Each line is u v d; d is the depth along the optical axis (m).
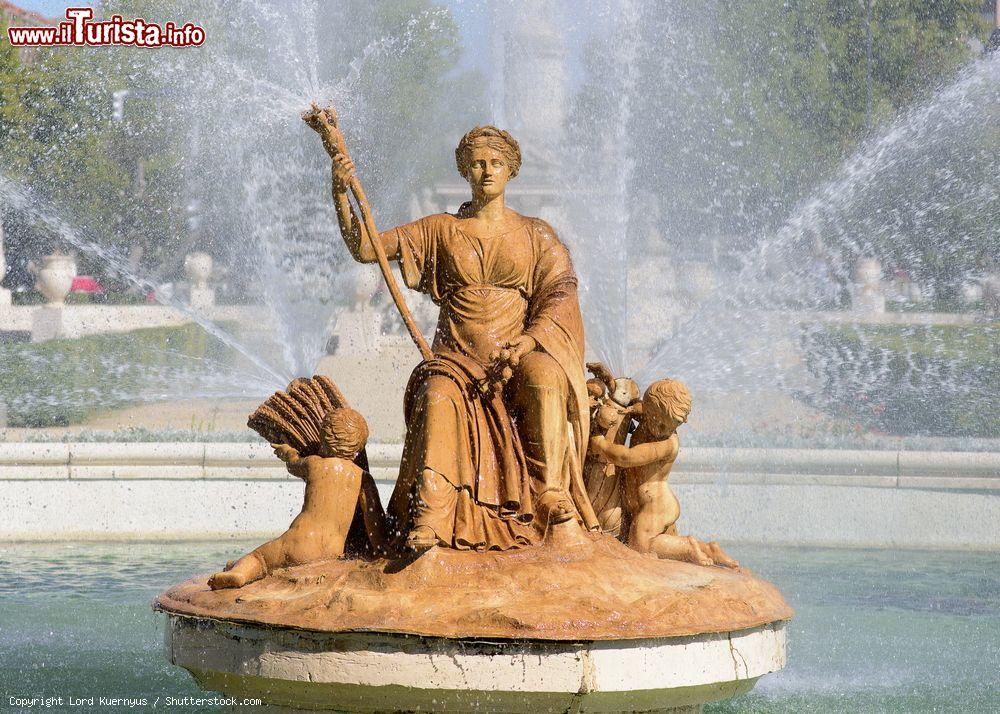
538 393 4.61
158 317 22.52
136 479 9.61
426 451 4.48
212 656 4.32
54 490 9.41
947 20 23.75
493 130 5.01
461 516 4.46
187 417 15.76
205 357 20.30
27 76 21.98
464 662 4.01
